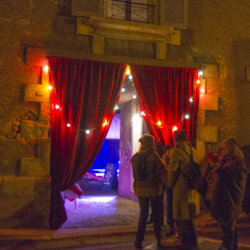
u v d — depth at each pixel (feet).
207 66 22.41
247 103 23.31
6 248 15.15
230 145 13.78
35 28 19.56
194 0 22.86
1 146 18.52
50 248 15.24
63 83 19.25
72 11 20.04
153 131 20.75
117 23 19.72
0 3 19.15
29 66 19.24
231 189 13.14
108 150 57.21
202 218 20.67
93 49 20.18
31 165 18.80
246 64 23.48
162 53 21.49
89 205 25.27
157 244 15.21
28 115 19.07
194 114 21.80
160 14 21.86
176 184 14.20
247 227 19.02
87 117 19.53
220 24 23.21
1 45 18.94
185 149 14.29
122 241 16.38
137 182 14.90
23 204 18.31
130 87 24.85
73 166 19.22
